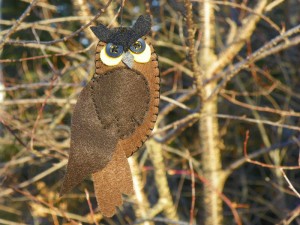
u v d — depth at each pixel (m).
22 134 5.39
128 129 1.52
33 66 6.55
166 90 6.46
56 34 5.50
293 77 7.41
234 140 7.88
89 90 1.52
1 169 5.94
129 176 1.52
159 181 5.03
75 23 5.68
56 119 5.30
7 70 6.90
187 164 7.19
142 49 1.52
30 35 6.63
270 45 3.64
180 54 6.32
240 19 5.12
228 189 7.80
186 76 6.59
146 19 1.52
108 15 3.72
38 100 4.63
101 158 1.50
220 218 5.31
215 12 5.84
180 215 7.34
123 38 1.51
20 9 7.63
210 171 5.20
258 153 5.77
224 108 7.45
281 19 7.12
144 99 1.53
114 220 7.09
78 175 1.50
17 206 6.98
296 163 7.69
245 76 7.03
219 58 4.54
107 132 1.51
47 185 6.88
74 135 1.51
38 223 6.46
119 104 1.51
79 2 3.87
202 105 3.98
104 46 1.53
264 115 7.49
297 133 7.39
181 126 4.61
